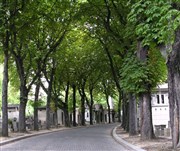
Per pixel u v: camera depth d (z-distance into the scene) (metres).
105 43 31.53
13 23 26.19
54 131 40.16
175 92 13.73
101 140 24.58
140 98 20.78
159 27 12.52
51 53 38.12
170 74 13.92
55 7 28.72
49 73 47.75
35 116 39.22
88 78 61.69
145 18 13.90
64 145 20.20
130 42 24.92
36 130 38.75
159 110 38.25
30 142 22.98
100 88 70.19
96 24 29.53
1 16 24.41
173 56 13.33
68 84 55.69
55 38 35.53
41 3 27.88
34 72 39.75
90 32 32.31
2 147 19.47
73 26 34.12
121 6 25.48
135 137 23.75
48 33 35.03
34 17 28.09
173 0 11.01
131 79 19.86
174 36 12.14
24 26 28.34
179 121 13.70
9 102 66.19
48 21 31.59
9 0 25.27
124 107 40.22
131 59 20.48
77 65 51.34
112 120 113.00
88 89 71.75
